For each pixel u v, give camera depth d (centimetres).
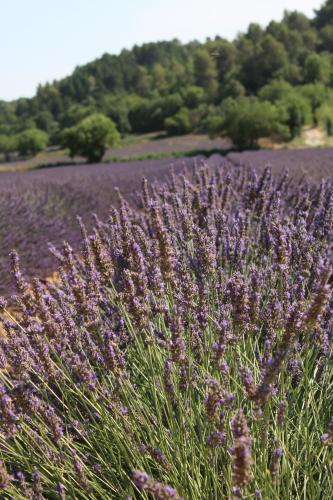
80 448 226
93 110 10062
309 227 385
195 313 252
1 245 688
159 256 257
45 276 596
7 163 6756
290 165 1630
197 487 193
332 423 166
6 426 190
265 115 4584
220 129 4850
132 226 347
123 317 286
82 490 207
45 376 236
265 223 376
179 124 8162
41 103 13200
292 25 11500
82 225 381
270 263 341
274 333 238
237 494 146
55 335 234
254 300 215
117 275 334
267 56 9238
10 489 181
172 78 12219
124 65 14288
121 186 1428
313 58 8694
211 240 311
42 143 8131
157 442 219
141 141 7869
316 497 190
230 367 236
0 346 246
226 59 10581
